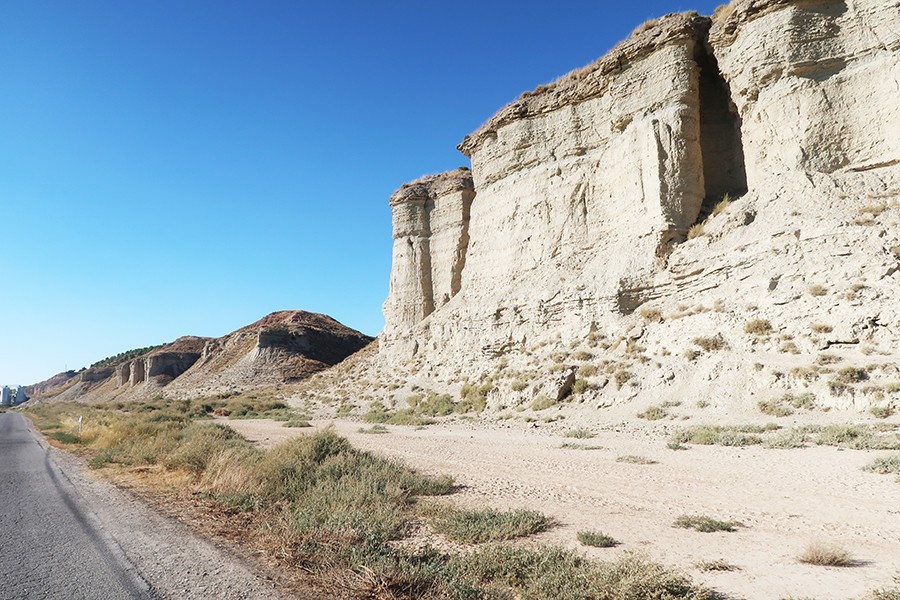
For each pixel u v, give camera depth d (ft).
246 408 160.25
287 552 19.38
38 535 22.29
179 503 29.35
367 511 26.55
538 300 105.60
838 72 80.43
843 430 45.83
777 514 26.61
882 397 52.70
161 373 360.28
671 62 95.71
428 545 22.18
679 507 28.99
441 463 47.16
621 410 72.38
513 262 121.49
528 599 16.33
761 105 85.66
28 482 37.04
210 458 39.11
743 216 82.94
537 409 82.23
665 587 15.92
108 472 41.83
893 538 22.04
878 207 70.59
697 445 49.70
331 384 176.04
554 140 119.75
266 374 249.34
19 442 73.10
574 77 119.14
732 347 71.51
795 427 51.72
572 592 16.05
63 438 75.05
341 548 19.67
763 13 85.51
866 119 77.10
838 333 62.59
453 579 16.81
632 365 79.66
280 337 272.51
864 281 65.26
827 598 15.98
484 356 112.47
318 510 25.79
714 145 100.68
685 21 95.25
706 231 87.04
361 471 35.76
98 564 18.34
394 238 169.27
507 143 128.77
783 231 75.77
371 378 152.87
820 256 71.05
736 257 79.36
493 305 117.08
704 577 18.16
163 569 17.85
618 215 102.53
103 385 470.80
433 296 159.22
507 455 50.80
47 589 15.93
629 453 48.29
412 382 127.95
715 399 65.36
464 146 141.69
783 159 82.64
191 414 151.53
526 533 24.47
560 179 116.26
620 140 102.89
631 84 100.68
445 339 130.21
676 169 91.97
